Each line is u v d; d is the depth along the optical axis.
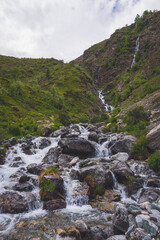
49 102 90.06
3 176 13.54
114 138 23.41
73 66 191.25
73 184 11.73
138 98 55.25
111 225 7.89
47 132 32.53
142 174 14.03
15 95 76.38
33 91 96.38
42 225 7.92
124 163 13.81
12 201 9.51
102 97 139.88
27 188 11.34
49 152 19.06
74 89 132.50
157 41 117.44
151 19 163.38
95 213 9.11
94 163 14.48
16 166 16.41
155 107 30.78
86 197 10.38
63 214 9.00
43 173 12.07
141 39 146.88
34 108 71.44
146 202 9.13
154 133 16.86
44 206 9.66
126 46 170.38
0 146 21.14
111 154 20.25
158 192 10.91
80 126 38.09
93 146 20.48
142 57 123.62
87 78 166.50
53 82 147.38
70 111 91.75
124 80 121.88
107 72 170.12
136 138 19.39
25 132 32.56
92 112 105.12
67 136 25.00
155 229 6.12
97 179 11.67
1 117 46.12
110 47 199.00
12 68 175.50
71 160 17.11
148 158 15.83
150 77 81.25
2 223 8.20
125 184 12.05
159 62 86.00
